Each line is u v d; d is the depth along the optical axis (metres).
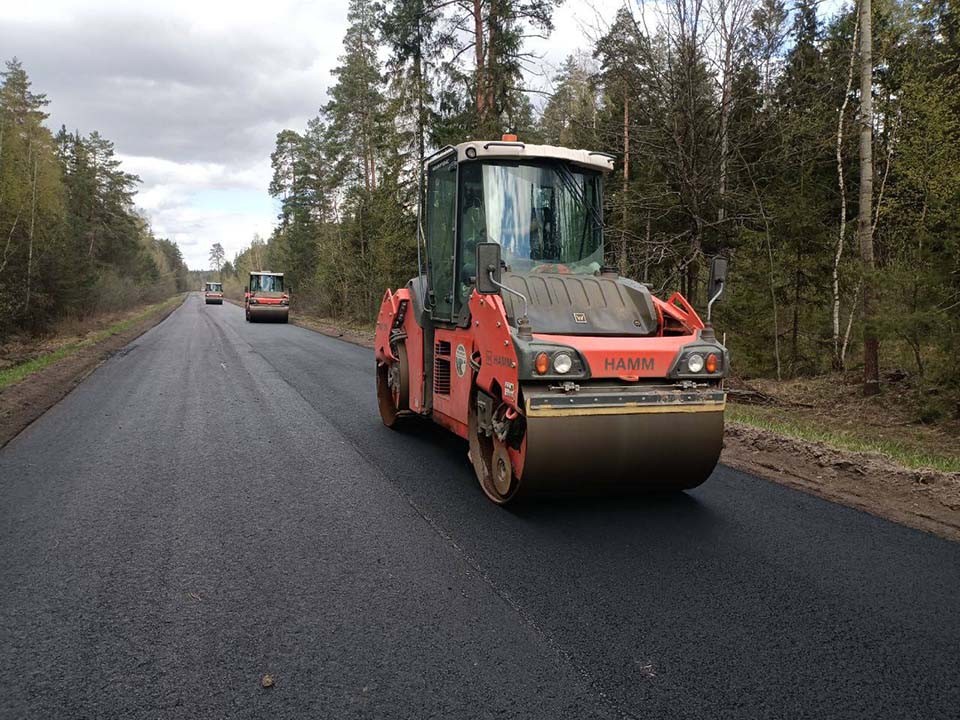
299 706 2.57
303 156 47.22
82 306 31.77
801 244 13.48
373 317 30.39
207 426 7.95
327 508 4.99
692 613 3.36
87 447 6.88
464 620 3.28
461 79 19.19
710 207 14.02
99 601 3.48
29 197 25.89
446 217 6.36
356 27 32.53
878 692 2.70
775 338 13.89
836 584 3.71
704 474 4.89
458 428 5.85
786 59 14.18
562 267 5.77
